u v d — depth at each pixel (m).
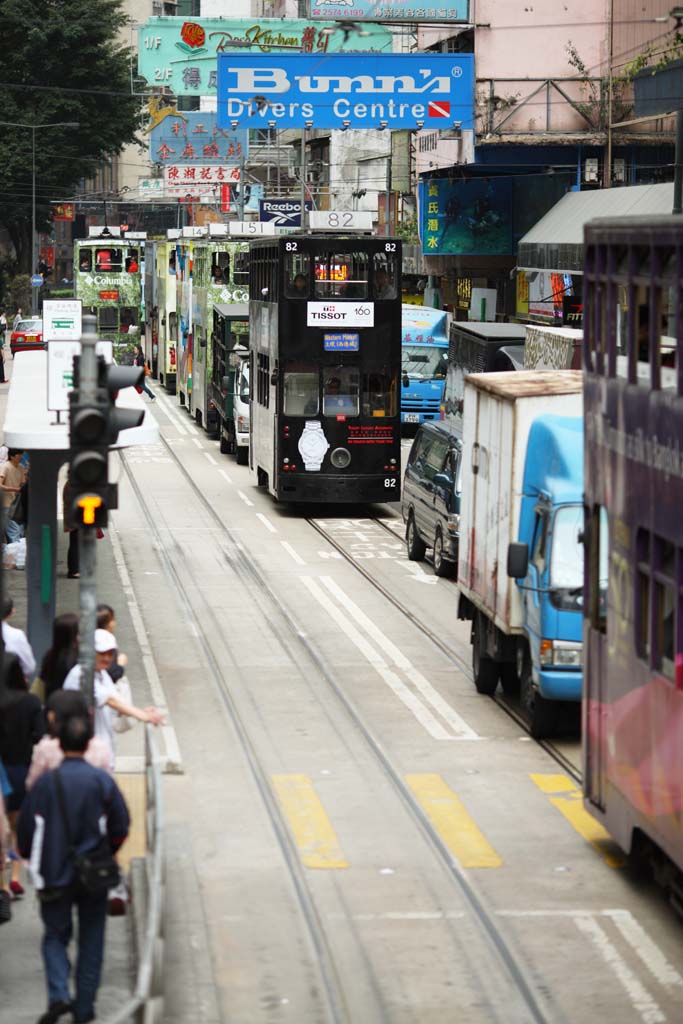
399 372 109.69
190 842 43.31
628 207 116.94
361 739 54.94
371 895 39.75
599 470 41.84
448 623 75.12
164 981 34.12
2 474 83.94
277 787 49.00
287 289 108.38
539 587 52.38
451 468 86.75
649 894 40.06
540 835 44.78
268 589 83.12
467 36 149.62
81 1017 29.89
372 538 102.00
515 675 61.44
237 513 111.00
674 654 34.97
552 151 142.00
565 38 140.75
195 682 62.81
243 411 135.75
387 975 34.75
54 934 29.66
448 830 45.03
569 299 112.12
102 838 29.53
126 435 56.41
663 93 114.12
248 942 36.53
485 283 168.50
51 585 60.38
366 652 68.62
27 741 37.19
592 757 42.88
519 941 36.75
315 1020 32.38
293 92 145.88
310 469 109.50
